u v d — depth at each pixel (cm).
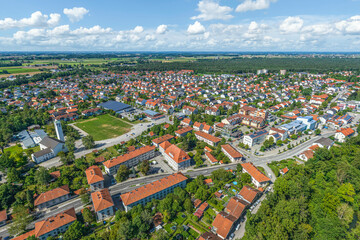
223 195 12025
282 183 11019
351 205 10938
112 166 13825
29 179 12938
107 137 19962
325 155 14362
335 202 9981
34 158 15362
